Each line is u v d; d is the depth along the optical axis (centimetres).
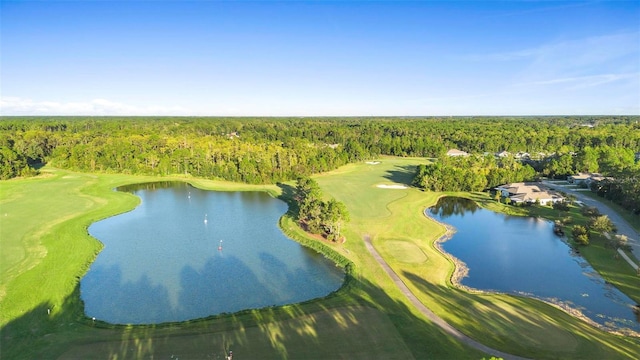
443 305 5422
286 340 4472
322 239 8156
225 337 4553
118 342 4484
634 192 10262
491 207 11375
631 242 8038
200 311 5491
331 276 6594
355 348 4291
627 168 11450
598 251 7600
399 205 11056
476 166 15875
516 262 7294
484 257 7525
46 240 7869
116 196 12131
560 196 11675
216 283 6347
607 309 5581
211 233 8831
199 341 4478
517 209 11025
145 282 6369
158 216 10262
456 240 8531
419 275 6506
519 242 8400
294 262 7181
